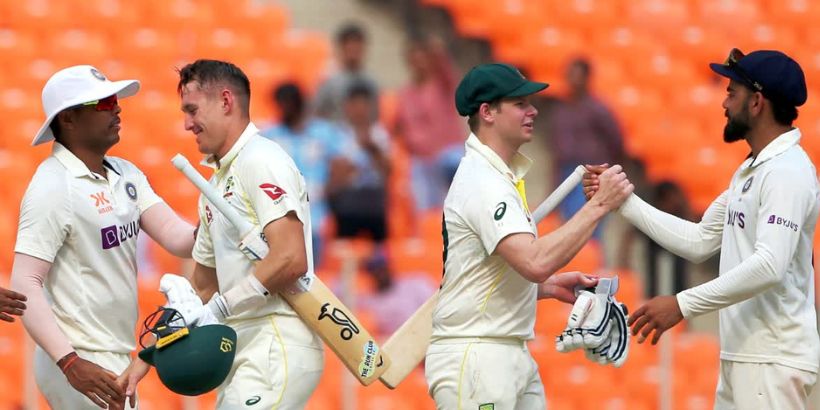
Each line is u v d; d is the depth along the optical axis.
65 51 40.09
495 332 17.45
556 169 39.50
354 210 35.72
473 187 17.28
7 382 29.56
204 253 18.06
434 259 33.91
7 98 38.41
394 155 39.28
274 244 16.89
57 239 17.77
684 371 33.12
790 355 17.58
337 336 17.55
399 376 18.56
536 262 16.75
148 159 37.19
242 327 17.47
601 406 32.69
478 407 17.31
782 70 17.52
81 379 17.36
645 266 35.03
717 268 38.00
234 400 17.16
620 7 44.75
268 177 17.05
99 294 18.11
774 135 17.69
